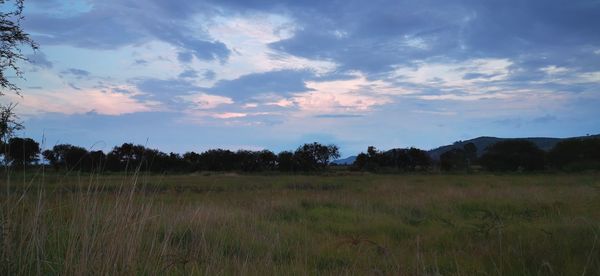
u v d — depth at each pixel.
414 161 83.12
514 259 6.01
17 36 13.55
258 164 70.94
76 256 3.98
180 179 30.44
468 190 18.70
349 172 74.06
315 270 5.76
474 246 7.20
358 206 13.89
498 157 70.19
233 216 9.14
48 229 4.43
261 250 6.70
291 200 14.59
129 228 4.36
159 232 5.71
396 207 13.48
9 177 4.38
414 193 18.86
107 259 3.76
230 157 66.81
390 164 84.56
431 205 14.13
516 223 9.60
